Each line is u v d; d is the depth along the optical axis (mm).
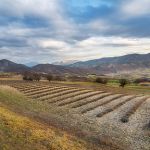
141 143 42812
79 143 37156
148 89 136625
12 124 35250
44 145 31359
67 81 180875
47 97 90875
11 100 76188
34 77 178875
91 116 62688
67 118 59875
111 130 50344
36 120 50344
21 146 28125
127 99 89188
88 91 109312
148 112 67500
